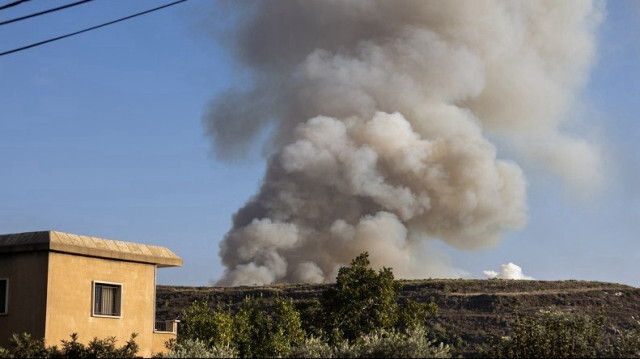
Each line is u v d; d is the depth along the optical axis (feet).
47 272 91.20
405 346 82.23
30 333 90.22
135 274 101.14
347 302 123.44
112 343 86.48
